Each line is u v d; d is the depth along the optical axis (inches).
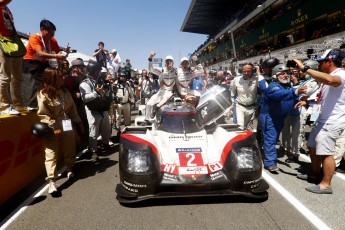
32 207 132.8
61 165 201.0
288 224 112.4
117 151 235.8
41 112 150.2
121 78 311.1
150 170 127.6
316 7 514.9
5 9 152.0
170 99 264.2
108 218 120.2
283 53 496.1
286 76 173.9
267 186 137.3
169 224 114.0
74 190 153.0
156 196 126.8
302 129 204.7
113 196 143.4
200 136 159.6
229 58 1115.3
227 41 1134.4
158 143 152.4
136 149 133.6
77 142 221.3
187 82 279.6
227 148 139.3
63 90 166.1
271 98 169.9
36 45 185.5
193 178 127.4
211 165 136.2
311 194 141.5
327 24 492.1
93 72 202.8
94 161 209.0
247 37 907.4
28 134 164.7
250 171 130.3
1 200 134.6
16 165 149.7
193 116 172.1
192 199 135.5
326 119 139.4
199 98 224.1
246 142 141.3
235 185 129.3
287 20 630.5
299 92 158.2
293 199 135.3
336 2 457.4
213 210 124.8
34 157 171.8
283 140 208.8
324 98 141.7
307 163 195.3
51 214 125.4
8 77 159.3
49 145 149.4
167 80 259.1
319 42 496.1
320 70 145.3
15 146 148.9
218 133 161.6
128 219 118.7
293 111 191.5
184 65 275.0
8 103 164.4
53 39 205.3
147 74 437.7
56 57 185.9
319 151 141.7
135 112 505.4
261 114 180.7
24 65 210.2
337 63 139.0
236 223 113.7
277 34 689.0
